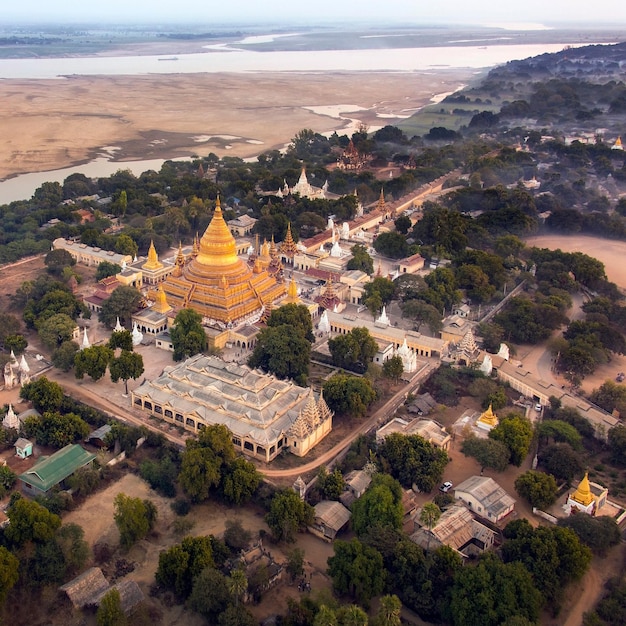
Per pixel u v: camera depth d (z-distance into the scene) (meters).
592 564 173.88
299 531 183.62
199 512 189.25
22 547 164.75
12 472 195.00
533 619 149.75
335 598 159.25
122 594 154.00
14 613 154.00
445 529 174.12
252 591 158.62
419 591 158.12
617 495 197.62
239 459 196.62
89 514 186.25
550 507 192.12
